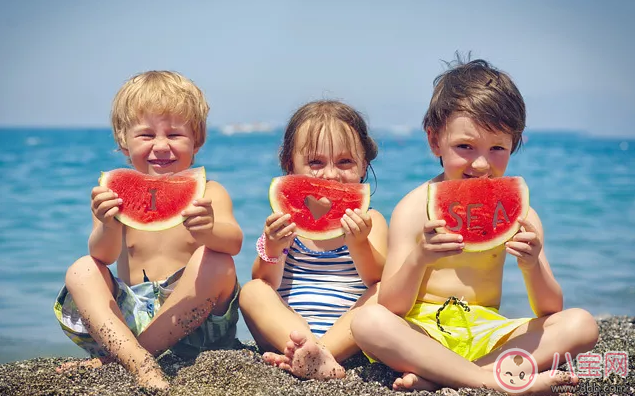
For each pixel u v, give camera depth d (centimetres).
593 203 1444
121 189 382
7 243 934
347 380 367
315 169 457
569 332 355
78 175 1841
